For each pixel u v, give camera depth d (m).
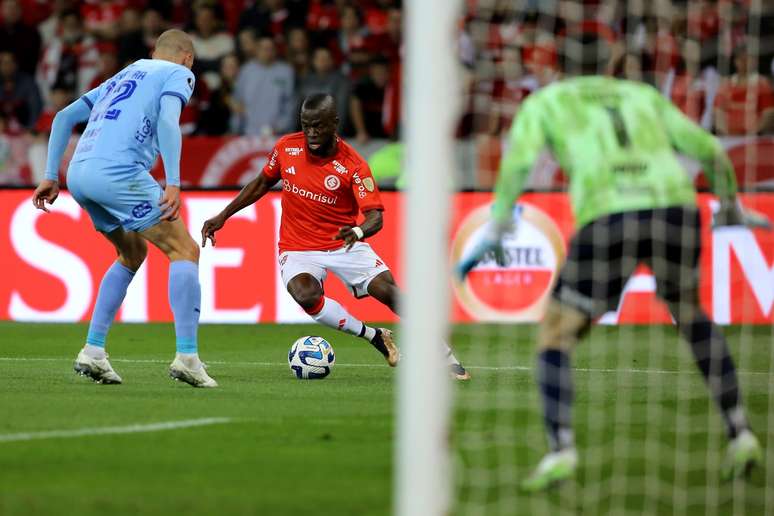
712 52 44.28
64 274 42.16
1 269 42.44
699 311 17.39
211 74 51.69
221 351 34.03
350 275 28.14
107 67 51.06
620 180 16.70
